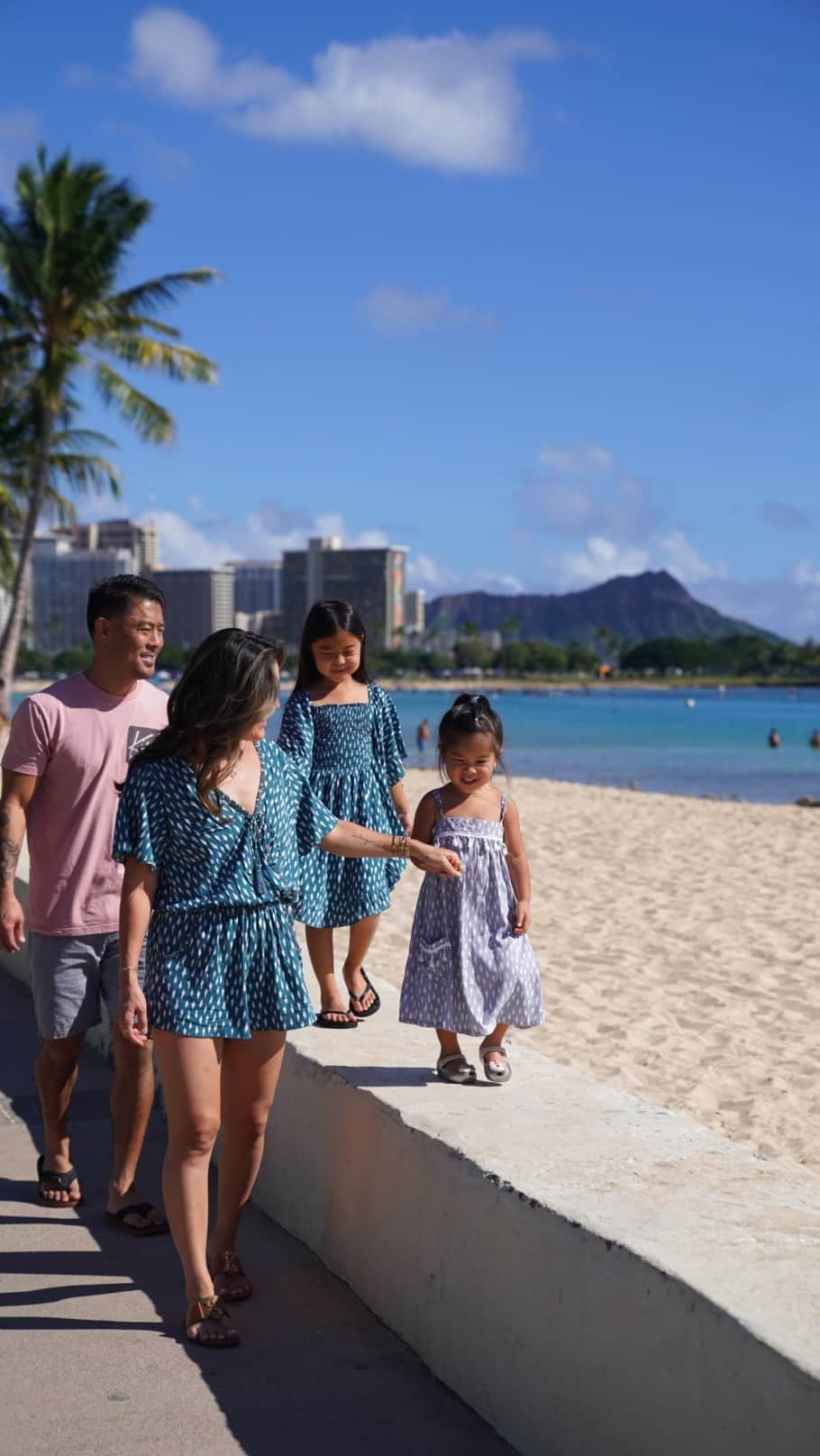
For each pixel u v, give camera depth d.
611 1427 2.44
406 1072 3.72
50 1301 3.40
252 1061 3.31
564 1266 2.60
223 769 3.14
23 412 28.80
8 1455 2.65
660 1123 3.24
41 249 26.77
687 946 9.02
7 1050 5.95
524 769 39.59
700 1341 2.22
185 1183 3.19
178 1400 2.91
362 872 4.38
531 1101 3.42
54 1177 4.12
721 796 30.61
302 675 4.59
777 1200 2.70
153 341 27.62
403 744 4.68
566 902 11.03
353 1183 3.55
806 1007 7.20
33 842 4.03
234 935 3.18
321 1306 3.44
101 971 4.04
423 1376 3.08
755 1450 2.08
